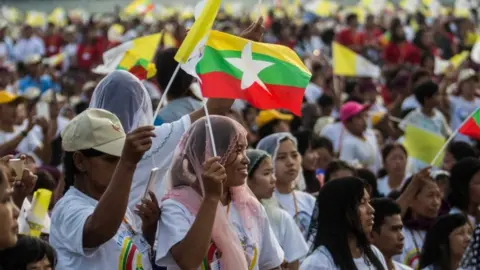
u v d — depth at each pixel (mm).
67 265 8984
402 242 11969
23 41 44844
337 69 24734
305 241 13234
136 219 10039
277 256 9703
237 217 9492
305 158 16688
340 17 56469
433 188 13828
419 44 39750
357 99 24031
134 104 10234
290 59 10320
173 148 10195
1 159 9672
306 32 46094
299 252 12133
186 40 9047
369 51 42094
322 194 10961
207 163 8648
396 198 15227
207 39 9219
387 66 38312
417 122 21797
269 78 10141
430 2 53875
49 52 46438
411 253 13742
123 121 10172
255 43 10266
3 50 43781
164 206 9125
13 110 18375
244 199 9539
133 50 14523
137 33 44781
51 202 13172
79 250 8812
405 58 39000
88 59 41062
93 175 9172
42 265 8875
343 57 24719
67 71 39688
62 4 71000
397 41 39344
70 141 9164
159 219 9148
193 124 9328
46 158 18547
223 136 9242
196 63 9414
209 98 10422
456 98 26203
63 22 57656
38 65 29812
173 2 66625
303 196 13961
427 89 21641
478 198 14430
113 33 42312
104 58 14648
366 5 56531
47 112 20672
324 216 10914
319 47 45219
